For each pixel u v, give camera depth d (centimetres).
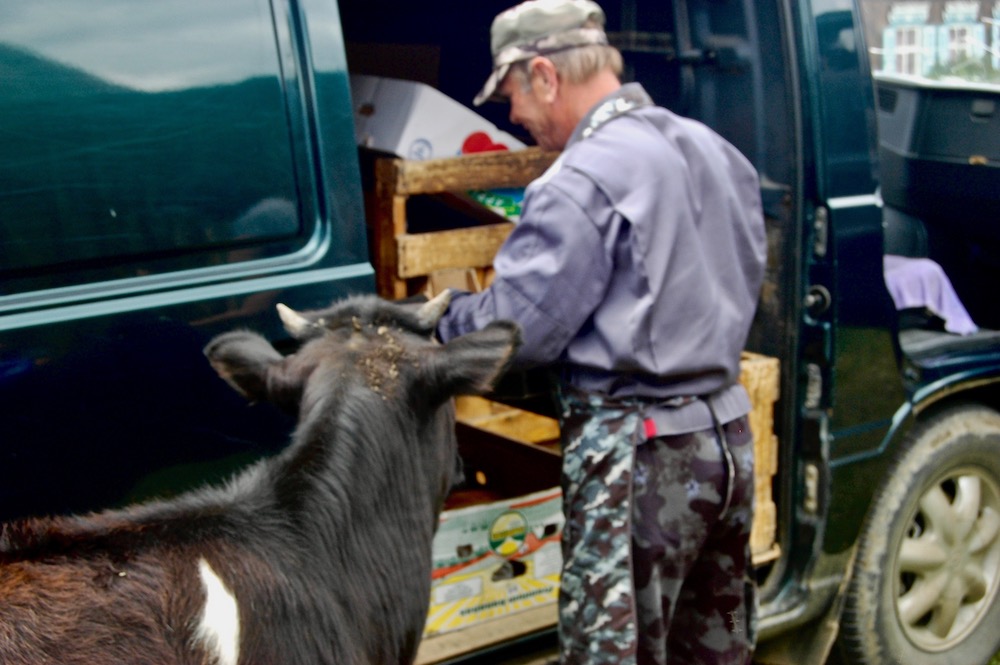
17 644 160
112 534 179
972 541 391
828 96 326
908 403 358
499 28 272
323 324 225
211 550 184
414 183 314
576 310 247
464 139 348
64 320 218
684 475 256
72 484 221
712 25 340
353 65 414
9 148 211
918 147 493
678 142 262
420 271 317
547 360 251
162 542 181
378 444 210
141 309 227
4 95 211
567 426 261
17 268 213
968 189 479
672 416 255
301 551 193
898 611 374
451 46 432
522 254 250
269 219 245
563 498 265
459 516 288
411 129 337
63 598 167
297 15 249
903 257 473
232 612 179
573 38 265
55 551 174
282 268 247
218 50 237
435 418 229
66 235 219
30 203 214
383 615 209
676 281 251
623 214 246
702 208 262
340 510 201
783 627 336
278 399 218
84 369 220
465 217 370
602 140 255
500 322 216
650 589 256
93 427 222
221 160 237
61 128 217
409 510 217
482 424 405
